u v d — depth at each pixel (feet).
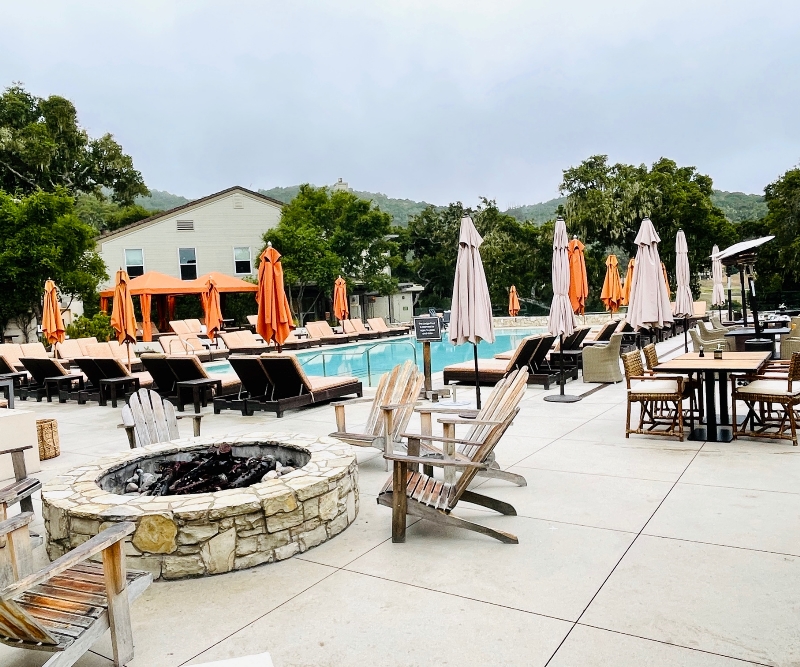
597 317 90.94
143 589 9.37
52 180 116.57
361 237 109.19
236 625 10.11
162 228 99.09
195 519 11.96
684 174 127.24
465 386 38.40
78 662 9.18
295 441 17.81
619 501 15.30
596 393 33.96
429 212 155.02
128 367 46.73
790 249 99.71
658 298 29.91
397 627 9.75
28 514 9.76
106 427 30.35
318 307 114.52
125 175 129.29
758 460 18.38
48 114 115.65
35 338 81.41
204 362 63.00
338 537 13.97
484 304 26.48
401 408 18.78
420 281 153.17
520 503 15.57
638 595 10.38
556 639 9.14
